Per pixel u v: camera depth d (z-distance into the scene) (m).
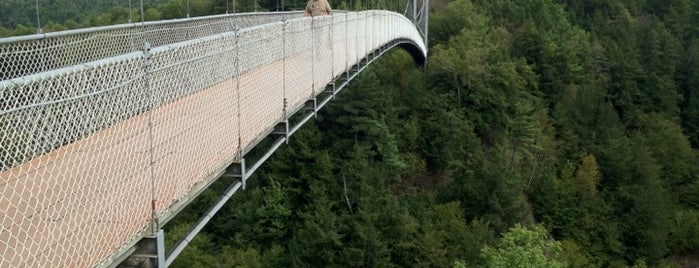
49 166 4.32
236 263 22.20
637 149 31.53
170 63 5.60
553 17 53.53
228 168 7.51
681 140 36.59
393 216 22.33
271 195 25.34
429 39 45.25
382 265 20.45
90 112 4.39
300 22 10.56
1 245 3.96
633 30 54.88
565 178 29.67
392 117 30.83
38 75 3.76
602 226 27.08
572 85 40.06
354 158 27.05
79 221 4.28
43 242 3.98
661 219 27.28
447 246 21.80
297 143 26.98
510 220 24.00
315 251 21.31
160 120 5.47
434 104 33.28
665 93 42.59
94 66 4.30
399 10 44.56
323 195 25.27
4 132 3.56
